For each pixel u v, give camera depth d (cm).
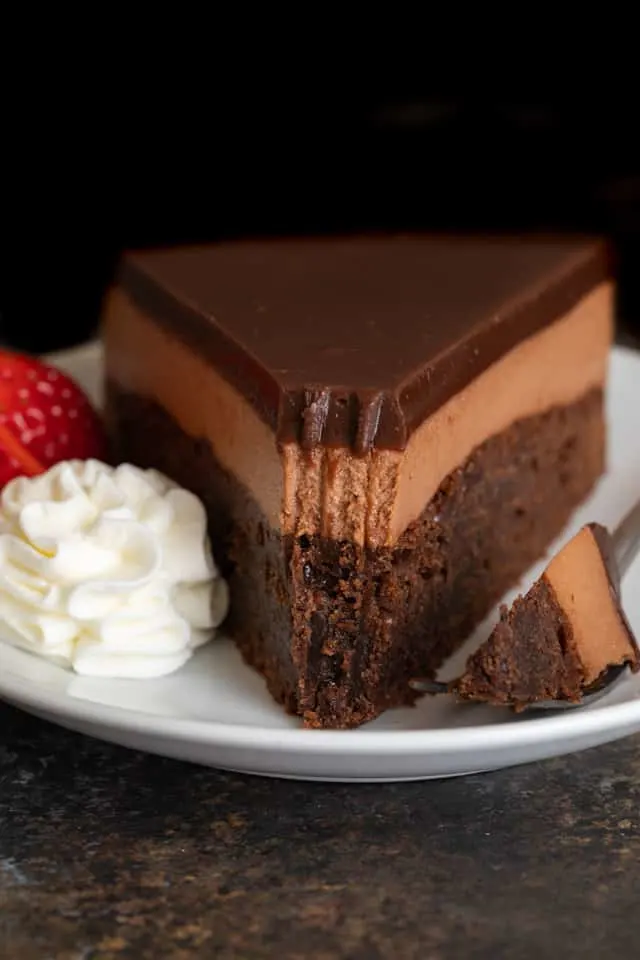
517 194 88
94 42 86
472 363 48
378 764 42
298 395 44
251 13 87
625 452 58
